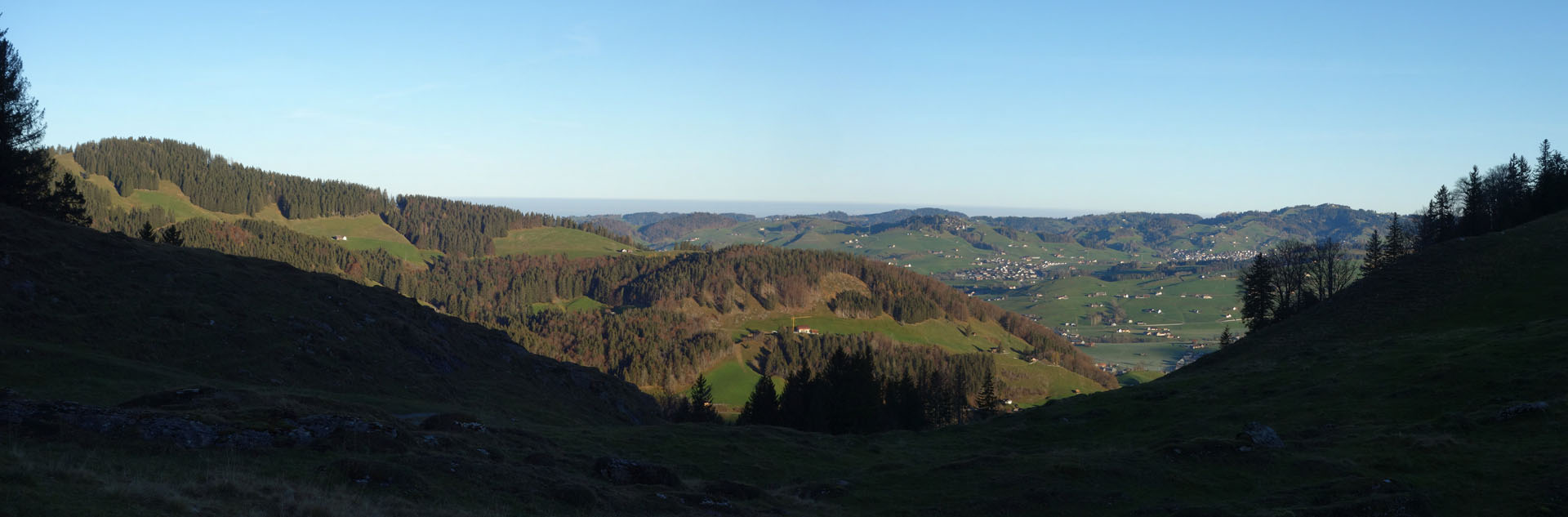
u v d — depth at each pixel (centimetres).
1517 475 2514
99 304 4416
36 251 4625
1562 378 3275
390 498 2017
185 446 2173
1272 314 9588
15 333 3838
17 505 1369
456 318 6844
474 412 4662
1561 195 9181
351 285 6384
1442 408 3409
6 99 6812
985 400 10944
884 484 3216
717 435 4159
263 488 1881
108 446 2048
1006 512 2744
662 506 2553
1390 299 6041
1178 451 3128
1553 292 5253
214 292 5081
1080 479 2955
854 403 8000
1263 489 2739
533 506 2248
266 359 4509
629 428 4288
